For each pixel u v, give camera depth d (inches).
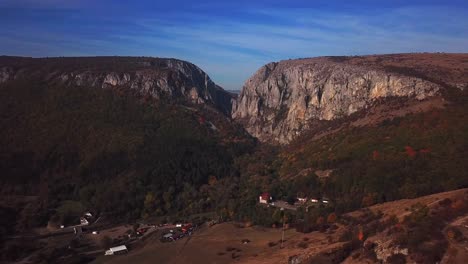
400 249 3380.9
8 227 6190.9
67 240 5920.3
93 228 6407.5
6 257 5280.5
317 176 7032.5
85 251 5526.6
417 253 3240.7
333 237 4552.2
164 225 6461.6
